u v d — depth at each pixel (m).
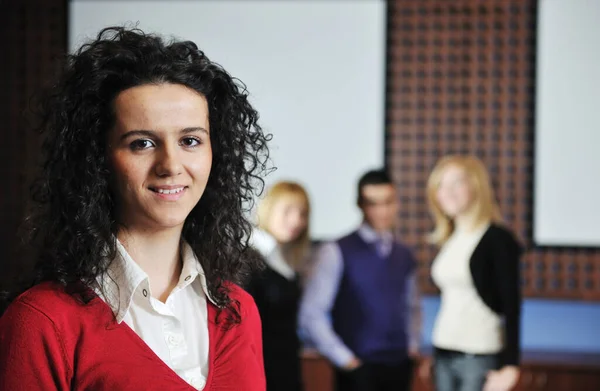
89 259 1.09
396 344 3.28
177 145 1.10
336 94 4.88
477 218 3.22
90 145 1.10
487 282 3.16
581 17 4.75
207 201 1.27
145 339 1.14
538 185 4.81
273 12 4.89
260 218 3.14
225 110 1.23
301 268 3.25
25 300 1.07
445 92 4.88
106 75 1.09
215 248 1.26
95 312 1.09
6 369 1.03
